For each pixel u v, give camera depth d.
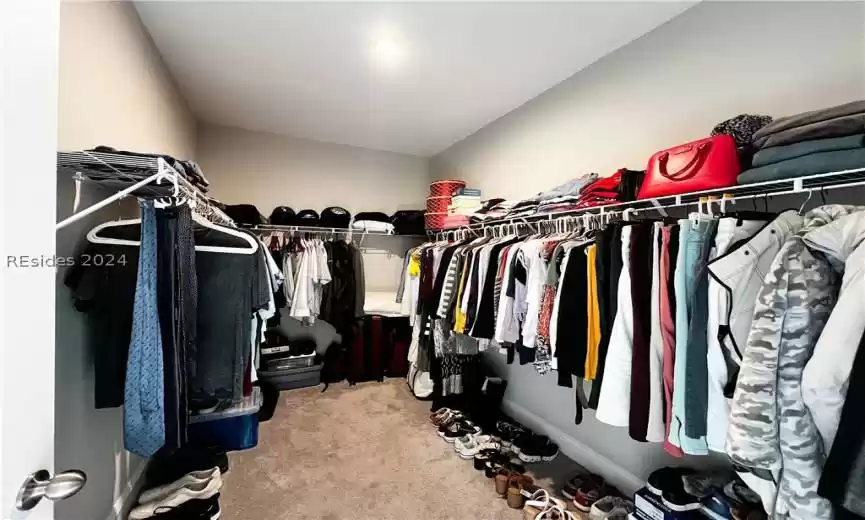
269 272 2.02
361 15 1.75
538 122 2.59
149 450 1.01
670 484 1.47
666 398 1.16
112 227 1.20
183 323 1.12
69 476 0.54
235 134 3.39
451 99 2.68
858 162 0.92
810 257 0.88
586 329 1.42
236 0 1.65
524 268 1.83
